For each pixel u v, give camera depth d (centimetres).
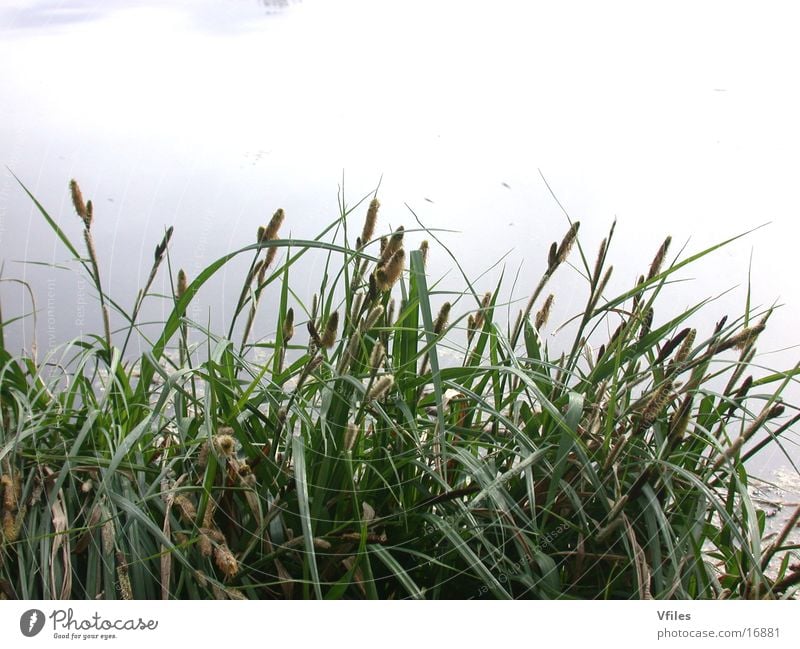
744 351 164
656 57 593
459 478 180
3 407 184
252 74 480
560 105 518
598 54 600
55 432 184
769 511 251
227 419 164
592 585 175
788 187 421
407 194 390
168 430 187
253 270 171
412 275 178
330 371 173
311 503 165
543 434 182
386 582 179
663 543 173
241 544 168
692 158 454
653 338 181
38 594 165
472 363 199
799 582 151
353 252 157
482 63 564
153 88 431
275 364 181
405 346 178
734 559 182
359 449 176
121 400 184
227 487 154
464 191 395
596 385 186
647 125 495
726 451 155
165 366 246
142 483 168
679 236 378
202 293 306
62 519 156
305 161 399
